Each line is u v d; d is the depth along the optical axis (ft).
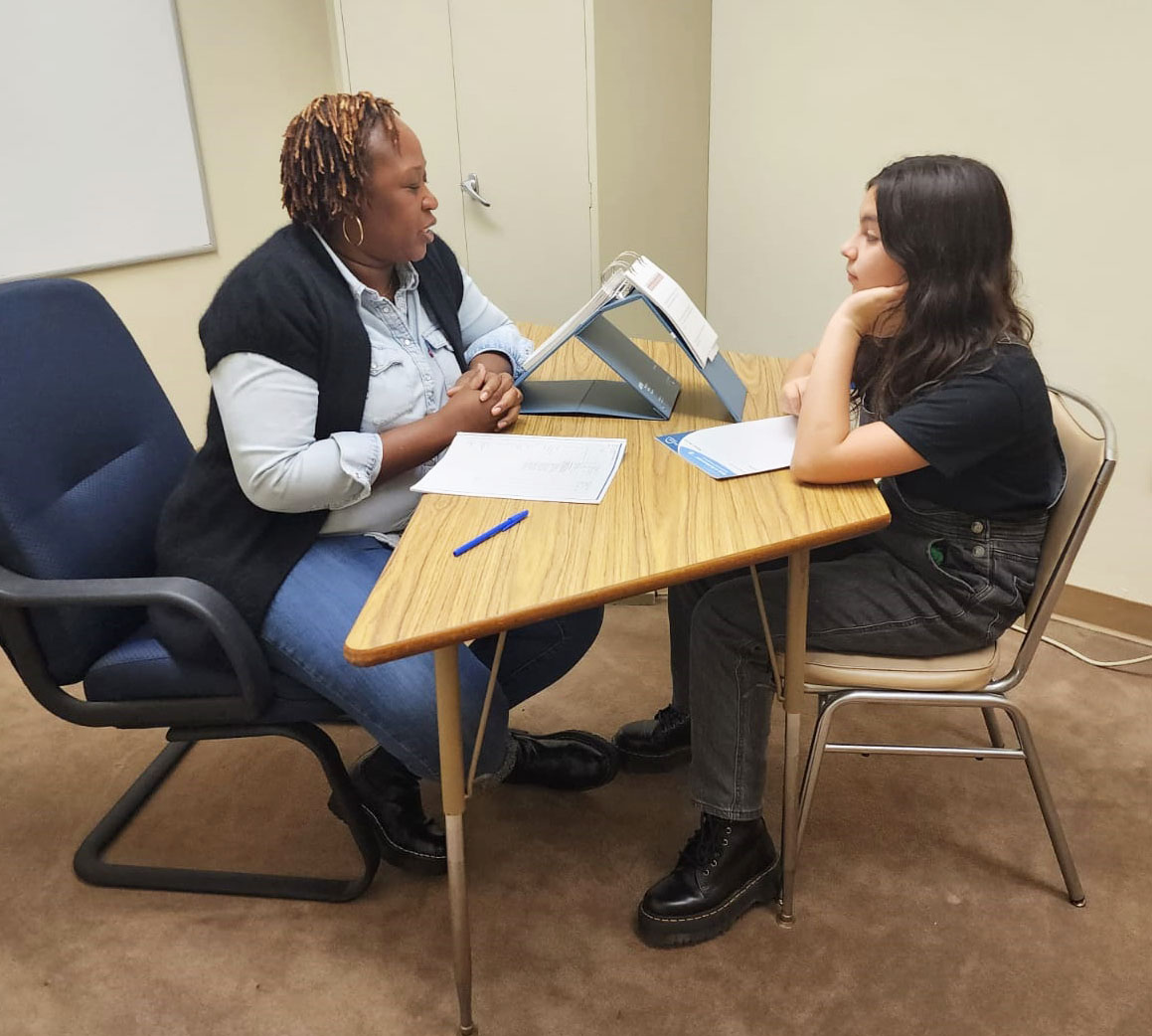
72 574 4.59
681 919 4.89
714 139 8.87
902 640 4.58
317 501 4.48
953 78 7.14
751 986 4.69
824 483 4.13
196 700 4.68
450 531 3.84
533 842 5.65
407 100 8.38
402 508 4.93
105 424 4.94
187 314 9.32
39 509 4.50
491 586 3.46
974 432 4.05
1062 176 6.83
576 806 5.94
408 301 5.08
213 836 5.77
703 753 4.92
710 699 4.83
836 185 8.08
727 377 5.21
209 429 4.65
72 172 8.12
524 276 8.55
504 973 4.80
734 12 8.31
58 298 4.80
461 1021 4.43
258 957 4.94
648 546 3.67
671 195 8.68
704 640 4.80
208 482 4.64
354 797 5.13
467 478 4.27
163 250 8.93
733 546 3.66
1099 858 5.40
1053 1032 4.40
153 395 5.32
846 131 7.87
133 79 8.40
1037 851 5.46
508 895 5.27
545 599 3.36
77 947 5.03
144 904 5.31
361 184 4.37
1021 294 5.36
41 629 4.57
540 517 3.93
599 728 6.60
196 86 8.95
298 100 9.89
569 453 4.48
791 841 4.82
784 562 5.31
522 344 5.82
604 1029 4.50
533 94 7.88
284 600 4.56
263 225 9.88
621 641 7.62
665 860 5.49
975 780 6.04
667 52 8.14
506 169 8.23
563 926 5.08
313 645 4.46
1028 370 4.16
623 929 5.05
